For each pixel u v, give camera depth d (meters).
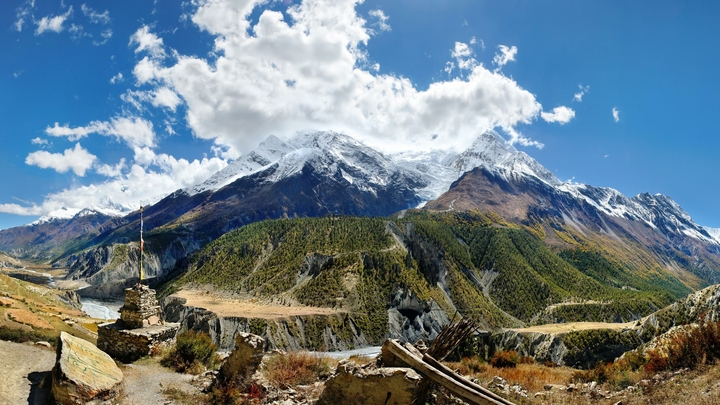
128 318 24.45
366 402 13.63
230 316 106.56
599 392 18.80
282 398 17.17
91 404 13.78
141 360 21.98
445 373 14.12
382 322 124.94
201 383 18.86
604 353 62.88
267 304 132.12
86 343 16.88
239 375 18.12
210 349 24.11
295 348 102.62
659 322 59.00
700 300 52.53
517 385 21.47
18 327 23.03
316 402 14.99
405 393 13.09
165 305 131.12
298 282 155.62
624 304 156.75
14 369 16.34
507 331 78.69
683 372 18.12
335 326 115.38
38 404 13.70
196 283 177.88
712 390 14.72
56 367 14.34
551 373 27.94
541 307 165.12
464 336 16.50
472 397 12.80
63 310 75.69
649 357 23.41
